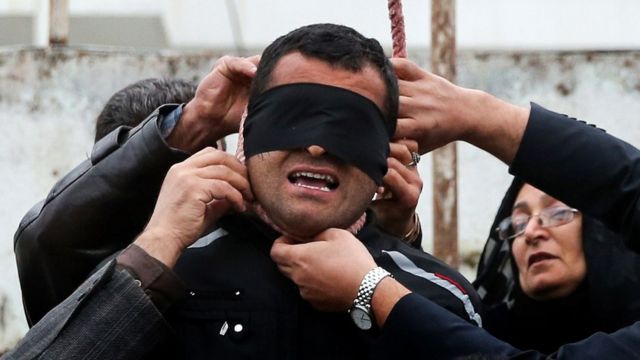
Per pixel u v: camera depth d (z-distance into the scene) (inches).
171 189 111.5
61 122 198.1
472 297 118.9
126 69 199.5
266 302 112.0
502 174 200.4
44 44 263.3
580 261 155.5
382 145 111.3
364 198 110.7
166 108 124.8
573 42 249.1
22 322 193.2
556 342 159.9
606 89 200.1
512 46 248.7
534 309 159.0
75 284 126.2
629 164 121.1
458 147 200.8
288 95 109.7
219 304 111.9
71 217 124.0
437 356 110.5
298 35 111.9
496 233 163.8
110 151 125.5
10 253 195.2
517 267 160.4
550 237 156.3
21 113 198.1
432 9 178.2
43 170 197.3
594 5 248.4
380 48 113.2
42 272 126.2
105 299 108.3
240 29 244.2
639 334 114.4
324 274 110.9
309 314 112.7
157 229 110.5
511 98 200.4
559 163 121.4
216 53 201.0
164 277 109.3
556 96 200.5
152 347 108.5
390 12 122.7
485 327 162.9
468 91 121.0
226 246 114.5
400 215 123.4
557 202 157.4
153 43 264.1
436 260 119.3
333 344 112.5
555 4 250.2
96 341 107.5
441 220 174.2
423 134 119.7
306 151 109.1
